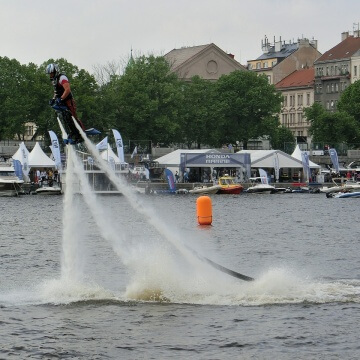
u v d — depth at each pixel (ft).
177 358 125.70
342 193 629.92
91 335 137.08
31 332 139.23
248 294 160.56
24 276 197.16
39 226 354.54
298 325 141.38
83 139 144.46
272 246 270.87
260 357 125.70
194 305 153.79
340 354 126.72
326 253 248.52
